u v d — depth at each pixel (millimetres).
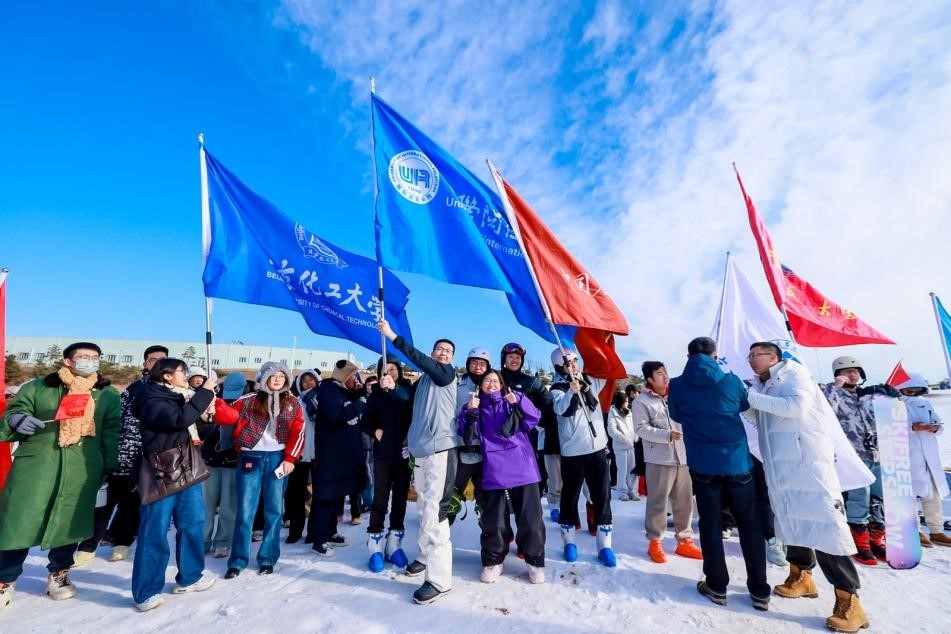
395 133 4879
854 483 3703
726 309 5453
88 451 3707
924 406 5203
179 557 3555
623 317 5258
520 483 3781
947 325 5668
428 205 4816
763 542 3389
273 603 3373
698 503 3564
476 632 2975
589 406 4445
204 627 3039
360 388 5984
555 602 3414
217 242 4914
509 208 4863
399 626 3039
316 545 4473
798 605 3387
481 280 4758
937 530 4973
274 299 5066
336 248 5566
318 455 4648
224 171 5191
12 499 3402
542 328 4949
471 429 3906
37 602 3449
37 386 3619
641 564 4188
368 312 5527
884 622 3129
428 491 3691
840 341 5586
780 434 3438
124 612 3270
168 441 3518
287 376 4246
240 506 3982
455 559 4383
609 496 4395
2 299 4266
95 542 4285
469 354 4422
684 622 3133
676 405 3754
